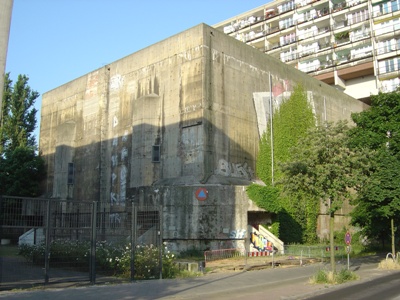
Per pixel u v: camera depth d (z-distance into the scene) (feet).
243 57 117.50
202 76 105.29
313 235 121.49
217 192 94.22
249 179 112.37
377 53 182.70
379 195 74.33
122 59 130.00
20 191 151.43
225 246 92.58
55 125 157.07
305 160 56.08
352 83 197.47
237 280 56.13
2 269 48.37
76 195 138.51
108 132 130.72
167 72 114.62
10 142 164.25
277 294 44.21
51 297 39.99
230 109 110.63
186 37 111.04
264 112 120.16
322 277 53.31
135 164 114.52
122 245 57.98
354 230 140.26
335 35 197.67
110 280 52.26
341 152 55.42
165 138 111.45
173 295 43.34
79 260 52.85
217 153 105.19
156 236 58.95
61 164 144.05
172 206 96.99
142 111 115.44
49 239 47.78
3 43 42.01
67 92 153.07
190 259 82.84
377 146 83.05
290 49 214.28
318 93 144.46
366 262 82.64
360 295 42.83
